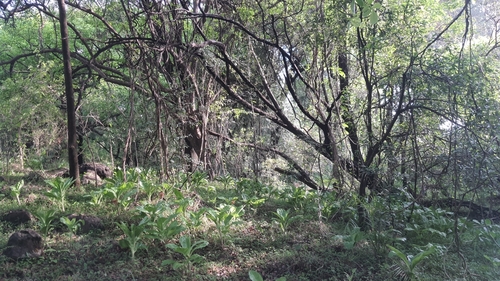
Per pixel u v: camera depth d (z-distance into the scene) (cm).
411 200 834
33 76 1216
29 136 1412
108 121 1283
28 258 584
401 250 710
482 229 802
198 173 1085
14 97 1181
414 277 564
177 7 980
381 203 773
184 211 764
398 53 798
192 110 980
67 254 616
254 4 1038
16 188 923
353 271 557
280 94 1229
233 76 1193
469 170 680
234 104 1317
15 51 1593
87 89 1410
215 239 700
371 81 899
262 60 1137
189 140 1236
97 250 632
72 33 1475
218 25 1112
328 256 662
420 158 747
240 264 629
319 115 1014
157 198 938
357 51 959
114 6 1089
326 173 1178
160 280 552
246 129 1459
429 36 957
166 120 885
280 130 1454
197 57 984
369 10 480
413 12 803
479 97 719
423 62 773
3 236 664
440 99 745
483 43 950
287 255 652
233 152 1438
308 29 942
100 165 1359
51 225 700
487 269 643
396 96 807
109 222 763
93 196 864
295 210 986
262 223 848
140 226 623
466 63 763
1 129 1285
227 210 707
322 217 892
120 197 873
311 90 1005
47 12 1154
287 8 1029
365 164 855
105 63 1361
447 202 980
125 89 1388
